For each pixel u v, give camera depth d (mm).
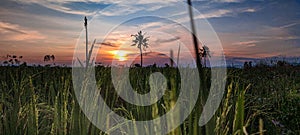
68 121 2229
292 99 4465
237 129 1499
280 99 4629
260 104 4238
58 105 2232
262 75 7539
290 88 5527
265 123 3537
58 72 4047
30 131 2170
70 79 2250
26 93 2764
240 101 1503
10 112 2459
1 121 2447
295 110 3939
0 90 3018
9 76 3674
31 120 2186
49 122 2559
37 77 4098
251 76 7305
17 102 2490
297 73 7734
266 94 5367
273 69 8078
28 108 2379
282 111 4051
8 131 2281
